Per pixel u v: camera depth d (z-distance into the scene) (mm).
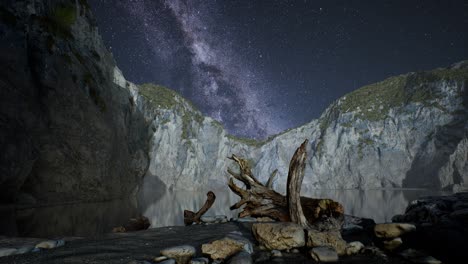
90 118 37906
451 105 100438
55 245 6828
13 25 30062
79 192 35875
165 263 4906
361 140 109438
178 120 95812
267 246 5902
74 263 5207
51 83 32625
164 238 7934
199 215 12625
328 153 111000
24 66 30000
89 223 16609
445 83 104625
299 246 5754
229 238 5660
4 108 26031
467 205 9031
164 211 27094
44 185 31531
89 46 44344
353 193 70312
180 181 91000
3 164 24641
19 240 7641
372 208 29734
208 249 5430
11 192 26562
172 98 113688
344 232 7652
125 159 49219
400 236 5793
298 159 7488
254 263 4949
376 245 5984
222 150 109125
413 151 101688
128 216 21391
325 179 108000
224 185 102812
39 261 5391
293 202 7363
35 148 29578
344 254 5434
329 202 8156
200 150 99875
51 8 37656
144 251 6164
